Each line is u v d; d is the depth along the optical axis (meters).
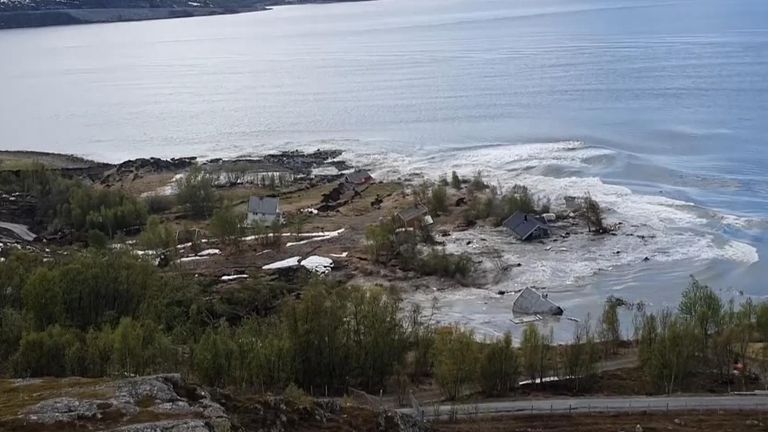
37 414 29.08
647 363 54.59
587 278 80.88
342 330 51.16
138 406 30.31
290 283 79.12
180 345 53.53
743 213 98.38
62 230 106.06
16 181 123.88
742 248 87.00
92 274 59.88
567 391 52.62
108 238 98.94
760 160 121.88
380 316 52.25
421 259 84.31
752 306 63.97
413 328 56.84
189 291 70.75
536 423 45.28
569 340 66.12
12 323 53.12
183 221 109.50
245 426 31.27
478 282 80.94
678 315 62.19
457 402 49.22
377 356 51.41
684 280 79.62
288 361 48.81
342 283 80.06
